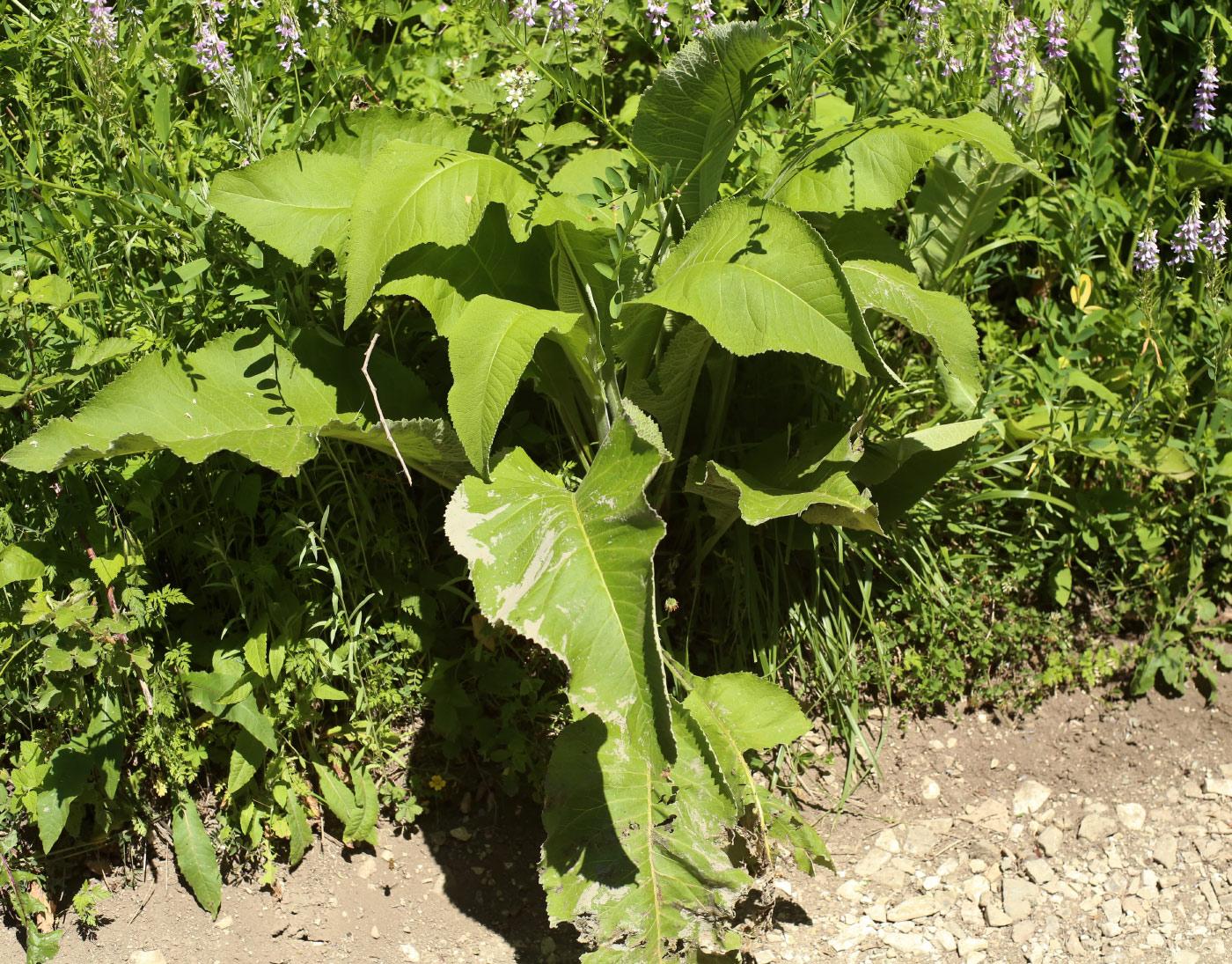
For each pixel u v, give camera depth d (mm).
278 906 1867
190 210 1856
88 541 1818
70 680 1796
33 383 1763
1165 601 2203
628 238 1803
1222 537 2209
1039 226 2326
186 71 2127
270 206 1824
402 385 1916
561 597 1659
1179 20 2406
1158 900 1963
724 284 1737
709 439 2047
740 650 2045
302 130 1952
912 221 2164
